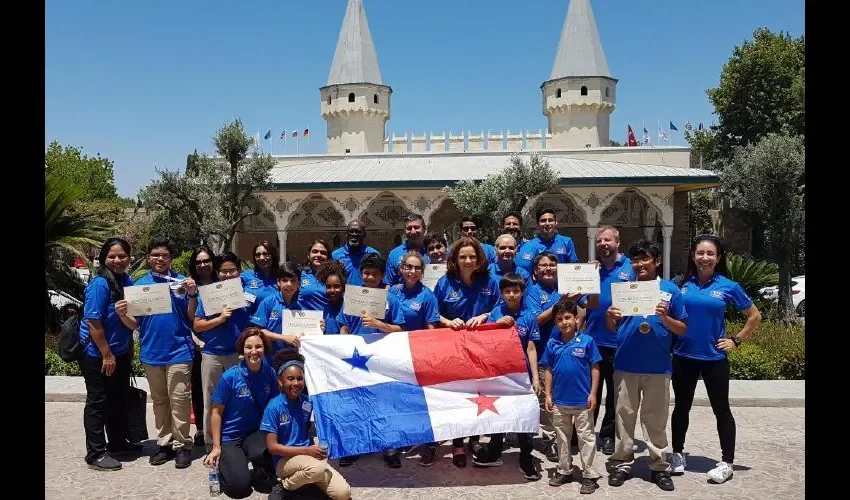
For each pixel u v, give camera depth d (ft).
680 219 101.65
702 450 24.25
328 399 21.24
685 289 21.50
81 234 55.06
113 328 23.21
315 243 27.02
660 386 20.34
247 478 19.66
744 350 37.40
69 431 27.40
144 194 67.62
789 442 25.17
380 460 23.32
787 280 67.26
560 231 102.32
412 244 27.73
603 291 24.23
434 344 22.16
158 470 22.47
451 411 21.17
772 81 125.18
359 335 22.40
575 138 122.42
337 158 111.55
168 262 24.04
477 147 115.65
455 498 19.61
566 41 122.72
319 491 19.27
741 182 72.13
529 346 22.56
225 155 71.10
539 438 26.16
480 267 23.49
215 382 23.39
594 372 20.52
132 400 24.27
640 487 20.40
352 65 125.08
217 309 22.63
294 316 22.90
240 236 103.55
